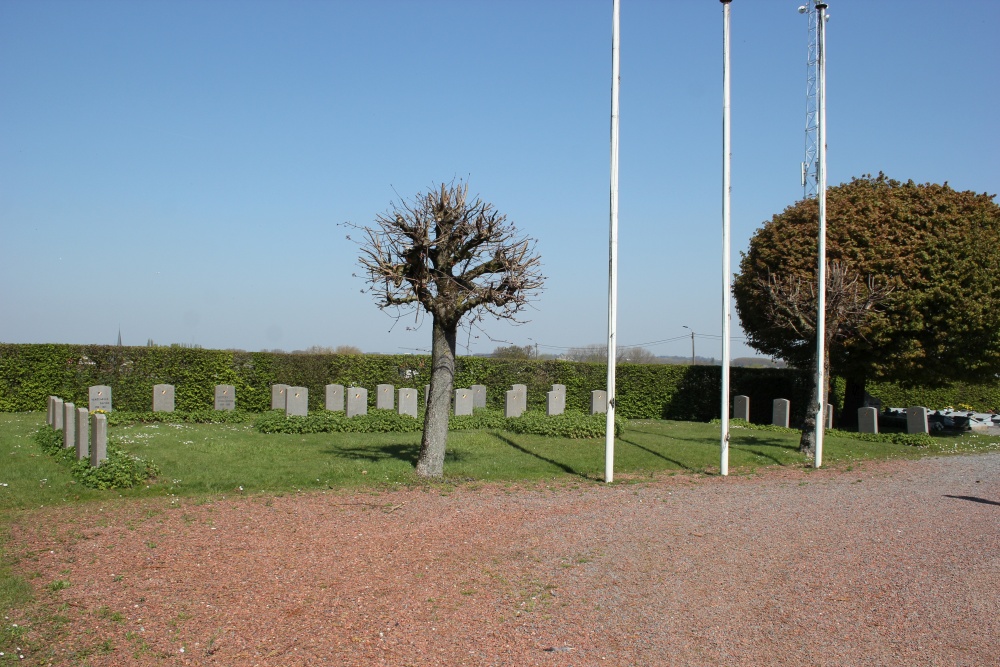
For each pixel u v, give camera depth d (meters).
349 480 13.07
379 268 12.45
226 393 25.52
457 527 9.86
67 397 25.78
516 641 6.18
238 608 6.76
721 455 15.38
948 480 14.88
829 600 7.25
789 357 29.52
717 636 6.35
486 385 30.72
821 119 17.44
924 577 8.00
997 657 6.01
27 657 5.70
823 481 14.61
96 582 7.39
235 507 10.82
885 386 38.69
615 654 5.98
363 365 29.16
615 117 13.78
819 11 17.17
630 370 31.94
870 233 26.02
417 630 6.35
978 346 25.09
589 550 8.83
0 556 8.21
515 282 12.76
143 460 13.33
